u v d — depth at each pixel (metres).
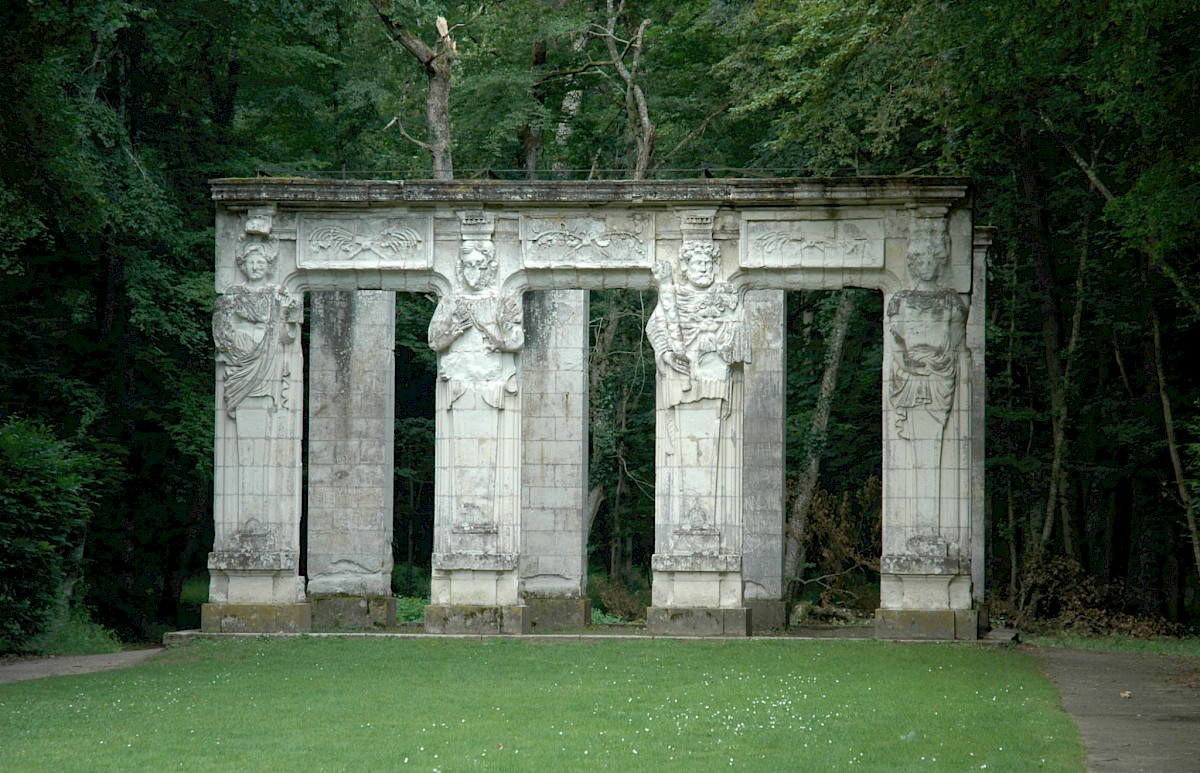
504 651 28.02
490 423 31.14
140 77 41.59
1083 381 43.00
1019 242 40.88
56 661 28.42
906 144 41.56
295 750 17.48
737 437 30.86
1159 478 40.56
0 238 35.41
